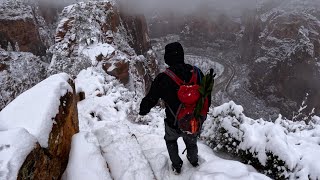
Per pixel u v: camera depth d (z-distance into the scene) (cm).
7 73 2980
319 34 7638
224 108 502
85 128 631
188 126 327
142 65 3275
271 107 6919
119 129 442
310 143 468
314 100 6794
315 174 386
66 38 2466
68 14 2741
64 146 345
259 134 447
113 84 1052
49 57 4228
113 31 3238
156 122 761
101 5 3152
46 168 289
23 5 5034
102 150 402
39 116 303
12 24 4600
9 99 2788
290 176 394
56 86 354
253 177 336
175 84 322
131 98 920
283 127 584
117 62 2183
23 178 238
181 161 390
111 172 368
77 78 1028
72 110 388
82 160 350
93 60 2155
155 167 405
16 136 253
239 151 458
